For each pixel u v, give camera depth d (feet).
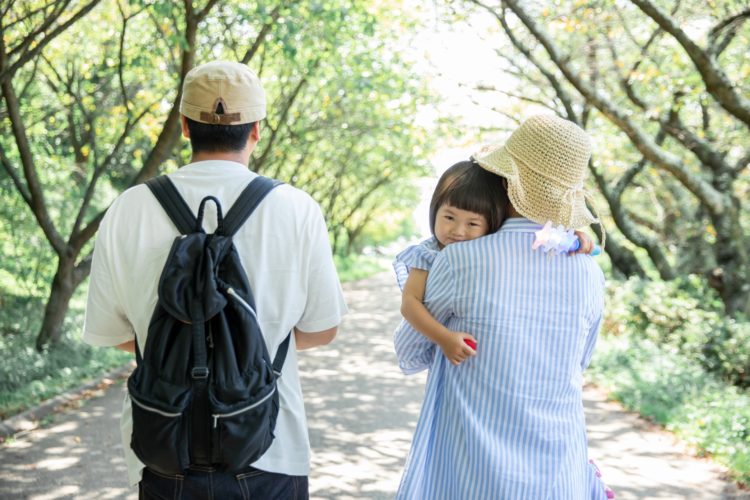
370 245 209.36
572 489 7.20
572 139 6.94
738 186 43.50
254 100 7.06
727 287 36.27
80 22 39.24
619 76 37.83
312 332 7.22
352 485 16.92
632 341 36.76
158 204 6.81
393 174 117.91
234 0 33.76
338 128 62.08
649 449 20.29
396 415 23.81
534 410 7.06
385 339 42.73
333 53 41.52
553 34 41.55
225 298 6.35
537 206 6.96
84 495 15.78
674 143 47.60
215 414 6.19
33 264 42.01
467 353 6.96
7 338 32.12
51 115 43.60
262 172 61.87
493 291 6.98
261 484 6.72
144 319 6.77
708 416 21.86
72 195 46.26
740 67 34.88
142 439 6.27
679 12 30.60
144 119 40.19
